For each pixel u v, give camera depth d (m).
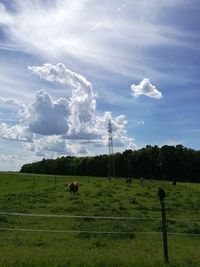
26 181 89.88
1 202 40.22
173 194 57.50
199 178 180.38
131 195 52.25
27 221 28.17
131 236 23.77
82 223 27.66
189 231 26.97
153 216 33.88
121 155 191.62
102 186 66.12
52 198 46.09
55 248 19.30
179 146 182.88
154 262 15.30
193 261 16.39
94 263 14.65
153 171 183.50
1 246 19.61
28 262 14.43
